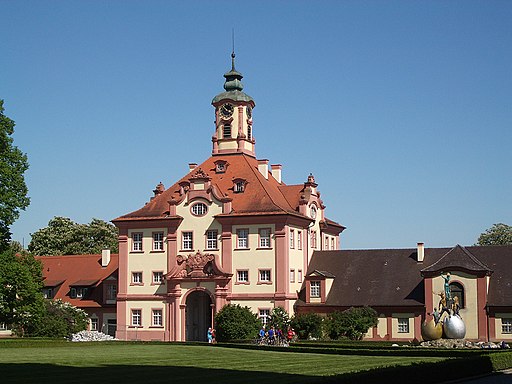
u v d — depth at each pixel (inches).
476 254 3932.1
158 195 4303.6
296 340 3715.6
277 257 3944.4
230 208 4047.7
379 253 4178.2
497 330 3624.5
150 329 4097.0
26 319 3774.6
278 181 4564.5
